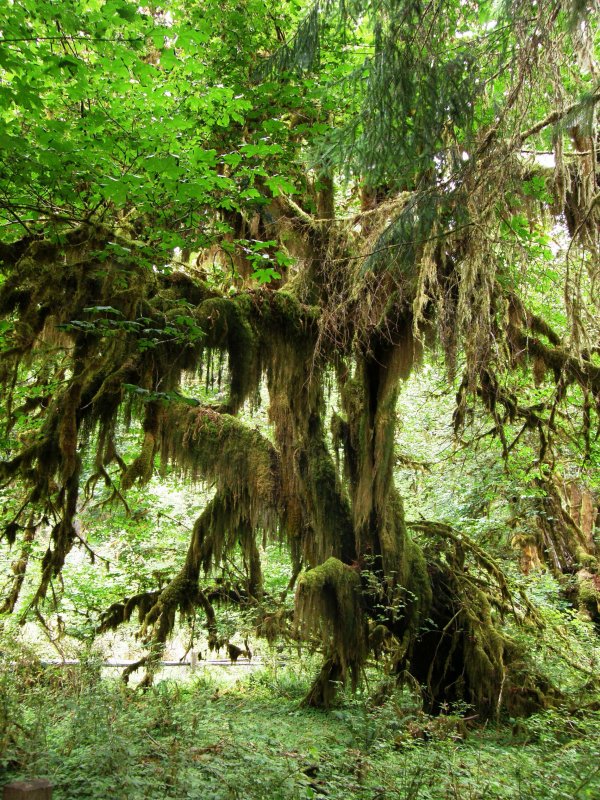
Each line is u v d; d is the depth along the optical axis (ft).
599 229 19.08
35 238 22.41
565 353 25.64
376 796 17.12
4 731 15.87
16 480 29.25
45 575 26.30
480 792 17.34
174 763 15.76
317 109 27.43
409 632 28.55
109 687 26.16
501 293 23.65
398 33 16.57
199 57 25.05
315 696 32.73
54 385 26.63
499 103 18.20
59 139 17.31
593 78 15.67
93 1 18.99
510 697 28.81
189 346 22.82
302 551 29.68
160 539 41.11
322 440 29.22
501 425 28.84
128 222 24.56
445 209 19.93
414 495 50.96
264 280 22.93
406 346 27.09
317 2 18.67
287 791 15.98
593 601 42.14
